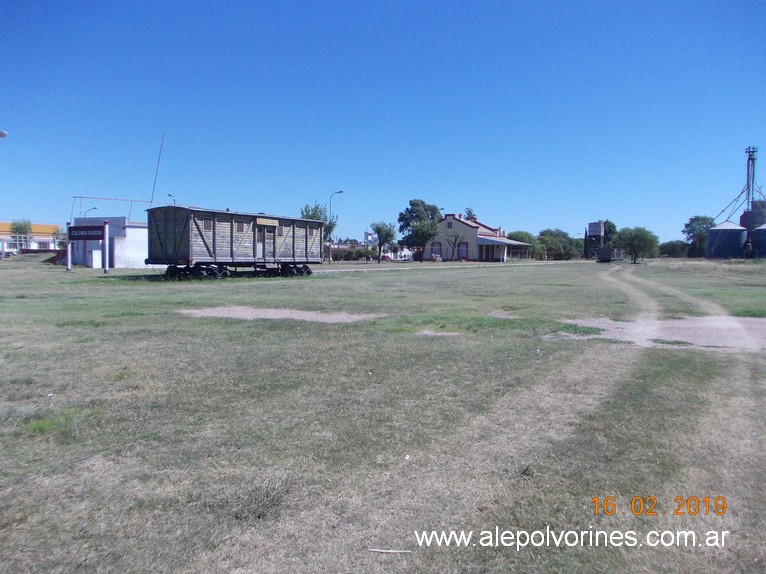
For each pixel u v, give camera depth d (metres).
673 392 6.66
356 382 7.05
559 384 7.02
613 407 6.03
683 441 5.04
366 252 86.69
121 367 7.80
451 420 5.59
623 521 3.71
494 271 45.62
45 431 5.25
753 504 3.93
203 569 3.14
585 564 3.25
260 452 4.75
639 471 4.41
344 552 3.31
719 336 11.05
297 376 7.34
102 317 13.18
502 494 4.03
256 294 20.00
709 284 28.19
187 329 11.40
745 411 5.93
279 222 33.28
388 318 13.50
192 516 3.70
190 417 5.65
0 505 3.83
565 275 38.66
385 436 5.13
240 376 7.32
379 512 3.77
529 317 13.96
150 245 29.47
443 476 4.31
